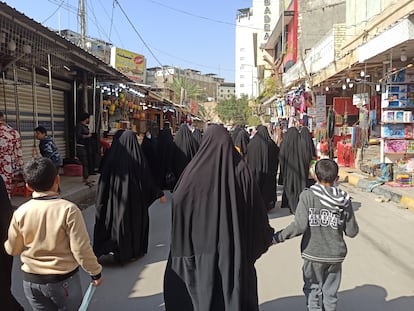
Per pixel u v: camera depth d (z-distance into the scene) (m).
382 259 5.55
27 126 11.52
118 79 14.84
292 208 8.16
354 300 4.27
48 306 2.84
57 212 2.71
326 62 15.84
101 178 5.26
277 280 4.82
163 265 5.37
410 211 8.41
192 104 53.88
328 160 3.45
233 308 2.84
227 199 2.96
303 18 26.73
